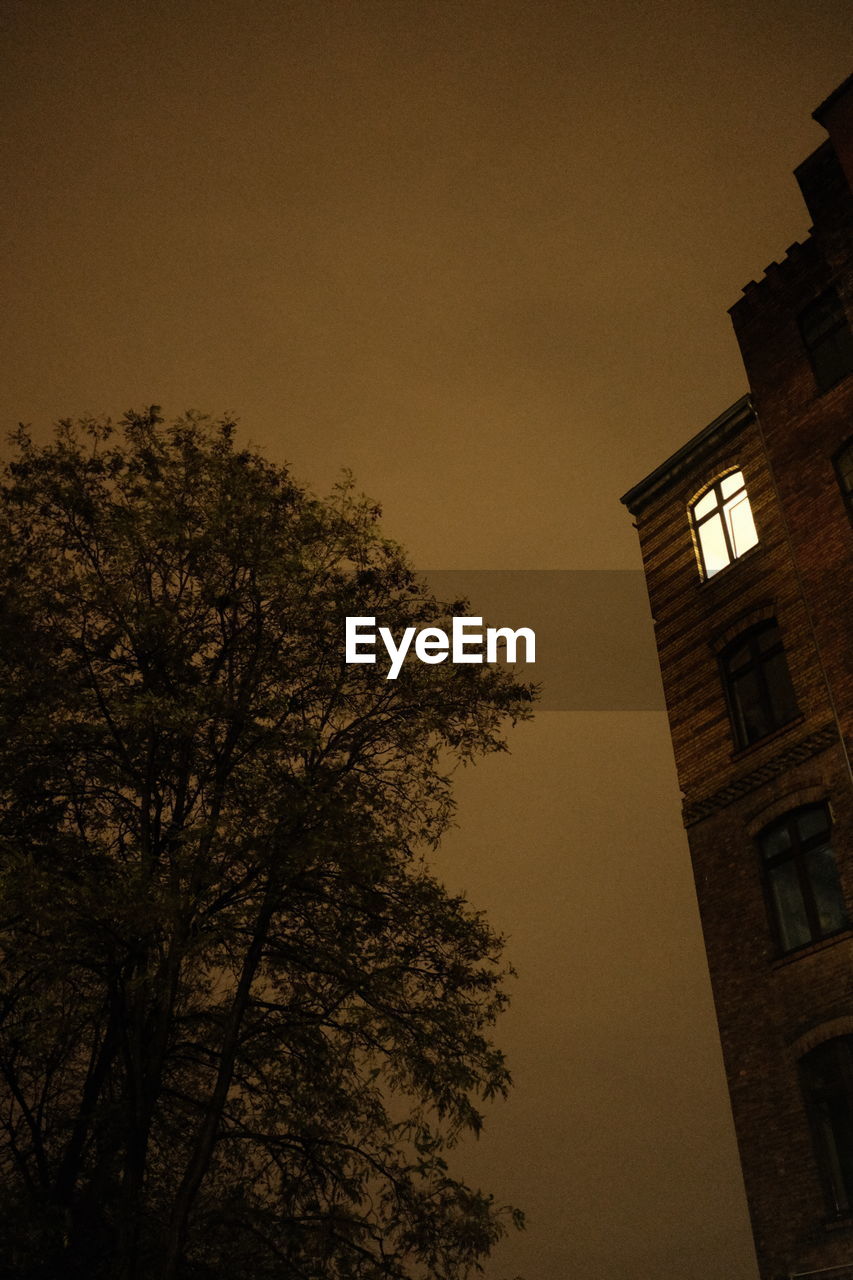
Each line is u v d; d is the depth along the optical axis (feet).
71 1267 40.24
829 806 60.29
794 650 65.77
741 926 62.54
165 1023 41.98
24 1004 42.37
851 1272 51.06
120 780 45.80
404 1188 42.93
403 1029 43.78
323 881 45.68
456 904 46.34
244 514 50.21
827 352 71.15
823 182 73.05
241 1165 47.21
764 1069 58.49
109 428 52.13
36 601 47.16
